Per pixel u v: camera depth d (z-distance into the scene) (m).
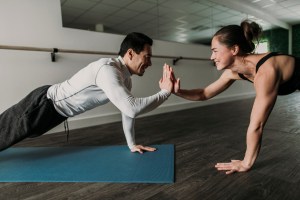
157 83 3.72
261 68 1.04
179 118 3.15
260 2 5.49
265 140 1.89
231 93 5.30
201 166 1.39
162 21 4.36
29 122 1.34
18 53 2.38
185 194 1.06
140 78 3.49
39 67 2.51
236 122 2.70
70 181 1.23
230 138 2.01
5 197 1.09
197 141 1.95
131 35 1.30
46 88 1.48
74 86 1.37
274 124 2.49
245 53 1.10
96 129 2.64
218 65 1.11
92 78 1.29
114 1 3.56
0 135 1.36
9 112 1.40
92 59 2.90
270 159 1.45
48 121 1.42
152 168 1.36
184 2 4.21
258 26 1.08
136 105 1.20
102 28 3.62
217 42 1.06
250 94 5.84
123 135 2.29
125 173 1.30
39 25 2.48
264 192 1.05
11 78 2.36
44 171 1.37
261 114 1.06
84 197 1.07
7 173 1.35
